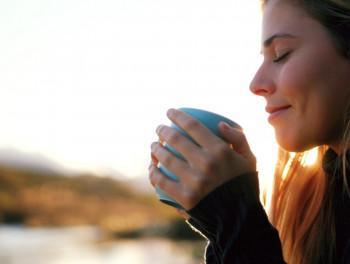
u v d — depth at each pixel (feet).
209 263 3.43
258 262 2.89
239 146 3.34
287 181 4.48
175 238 66.74
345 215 3.55
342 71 3.14
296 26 3.22
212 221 3.08
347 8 3.10
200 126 3.20
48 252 38.06
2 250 37.99
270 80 3.33
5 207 92.02
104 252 40.52
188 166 3.15
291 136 3.25
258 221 3.01
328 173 3.81
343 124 3.16
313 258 3.83
